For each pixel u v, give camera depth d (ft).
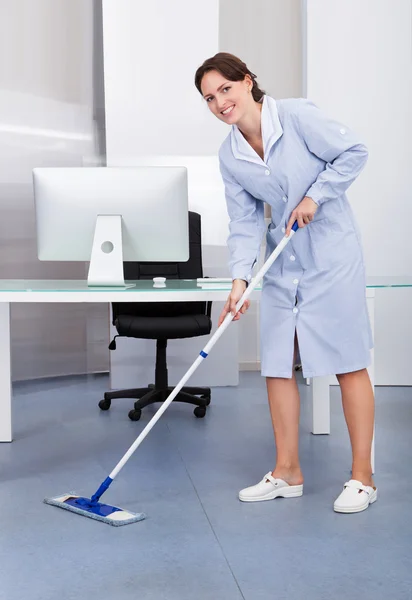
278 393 8.86
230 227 9.03
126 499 8.78
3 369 11.36
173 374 15.72
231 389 15.57
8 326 11.33
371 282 9.82
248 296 8.36
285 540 7.48
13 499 8.82
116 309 13.57
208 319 13.11
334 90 15.58
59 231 10.01
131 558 7.07
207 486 9.25
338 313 8.48
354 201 15.69
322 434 11.81
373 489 8.64
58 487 9.26
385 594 6.27
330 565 6.86
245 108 8.18
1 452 10.89
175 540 7.50
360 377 8.68
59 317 17.07
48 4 16.53
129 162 15.70
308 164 8.29
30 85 16.49
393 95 15.57
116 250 9.76
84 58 16.90
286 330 8.67
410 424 12.53
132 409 13.64
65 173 9.93
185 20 15.66
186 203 9.98
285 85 17.26
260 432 11.97
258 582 6.53
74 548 7.32
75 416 13.21
